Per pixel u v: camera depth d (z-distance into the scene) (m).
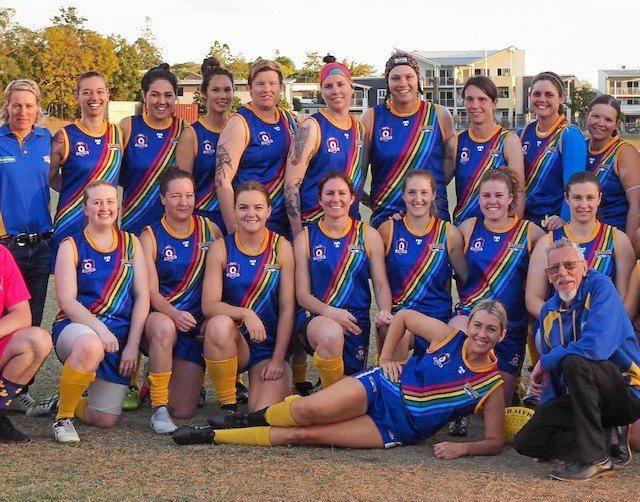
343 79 6.70
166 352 5.91
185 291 6.37
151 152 7.01
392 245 6.38
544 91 6.81
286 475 4.91
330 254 6.27
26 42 55.66
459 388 5.43
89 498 4.49
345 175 6.26
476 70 70.88
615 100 6.77
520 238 6.29
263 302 6.23
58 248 6.45
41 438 5.66
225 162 6.71
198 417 6.32
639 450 5.44
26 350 5.43
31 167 6.53
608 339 4.98
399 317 5.91
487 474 4.99
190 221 6.46
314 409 5.39
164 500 4.48
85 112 6.80
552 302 5.37
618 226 6.82
